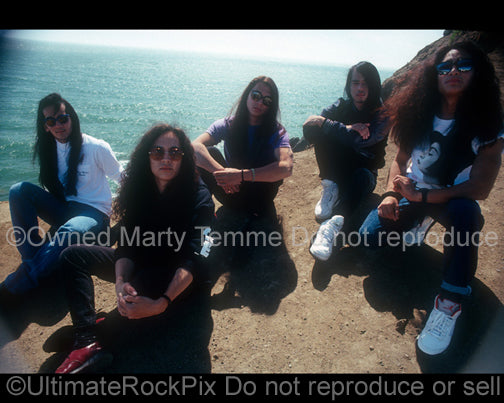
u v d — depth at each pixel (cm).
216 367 188
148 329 212
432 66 206
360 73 259
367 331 207
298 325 213
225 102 4709
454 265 185
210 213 207
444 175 217
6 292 233
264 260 270
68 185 248
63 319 221
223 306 230
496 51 708
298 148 835
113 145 2145
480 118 190
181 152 193
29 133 2294
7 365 188
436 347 184
